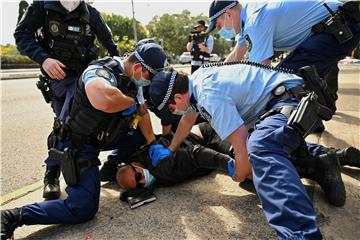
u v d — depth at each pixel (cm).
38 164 291
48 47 230
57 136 202
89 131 191
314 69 177
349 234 156
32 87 941
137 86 203
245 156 169
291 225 129
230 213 180
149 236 165
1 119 486
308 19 223
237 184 213
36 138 376
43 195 217
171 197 202
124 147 229
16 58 2503
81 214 175
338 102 448
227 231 165
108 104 176
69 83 228
